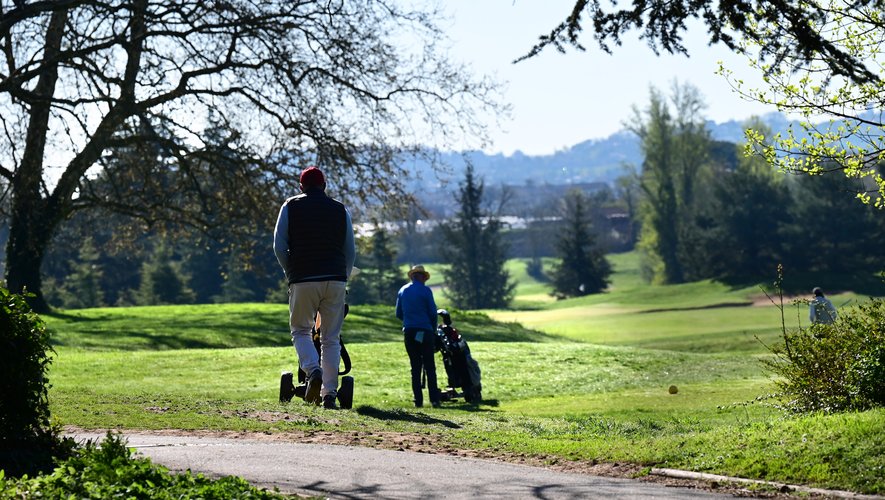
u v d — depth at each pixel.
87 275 197.38
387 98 73.75
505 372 47.88
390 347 56.06
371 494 14.29
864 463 15.48
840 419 18.22
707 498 14.45
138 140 72.88
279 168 72.94
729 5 18.48
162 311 86.62
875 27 24.80
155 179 76.81
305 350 21.70
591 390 42.28
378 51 72.25
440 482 15.58
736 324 117.44
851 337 23.75
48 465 15.54
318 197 21.66
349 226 21.78
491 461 18.88
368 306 92.88
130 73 74.06
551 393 41.28
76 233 108.88
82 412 23.25
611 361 52.22
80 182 78.31
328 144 71.88
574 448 20.30
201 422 22.42
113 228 99.19
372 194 74.88
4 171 71.56
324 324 22.05
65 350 56.19
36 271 80.50
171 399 27.70
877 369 21.83
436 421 26.31
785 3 18.47
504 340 76.25
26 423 16.50
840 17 24.73
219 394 35.50
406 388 41.06
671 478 16.61
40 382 16.73
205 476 14.88
